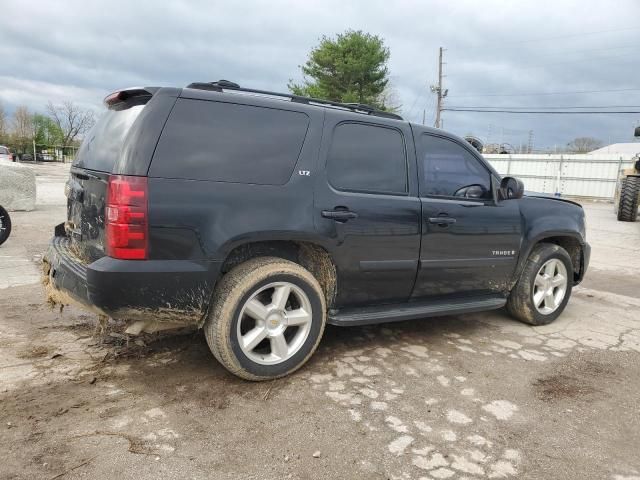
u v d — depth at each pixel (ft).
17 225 32.73
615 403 10.98
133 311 9.68
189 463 8.16
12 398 9.98
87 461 8.08
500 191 14.99
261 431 9.20
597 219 54.39
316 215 11.30
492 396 11.04
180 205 9.75
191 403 10.09
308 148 11.44
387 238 12.44
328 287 12.17
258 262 10.93
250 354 10.86
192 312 10.18
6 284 18.28
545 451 8.98
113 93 11.03
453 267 13.85
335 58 107.86
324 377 11.60
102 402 9.98
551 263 16.40
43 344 12.78
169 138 9.82
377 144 12.71
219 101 10.55
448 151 14.15
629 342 15.07
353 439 9.06
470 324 16.24
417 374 12.01
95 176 10.19
